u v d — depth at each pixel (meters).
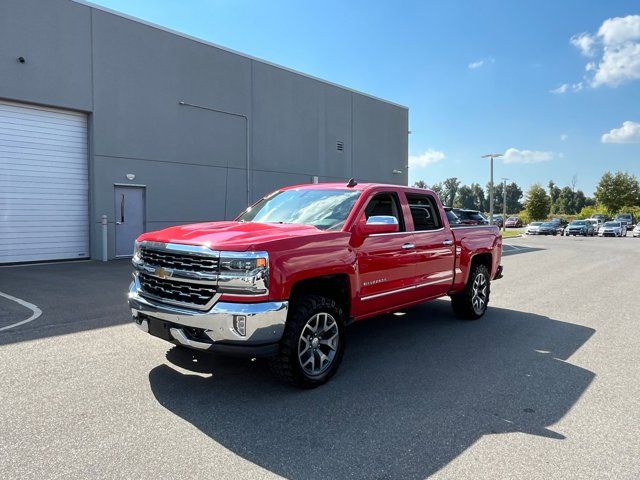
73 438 3.33
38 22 12.91
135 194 15.38
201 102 17.08
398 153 27.67
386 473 2.98
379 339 6.12
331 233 4.59
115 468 2.96
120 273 11.48
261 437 3.42
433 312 7.82
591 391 4.39
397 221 5.25
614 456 3.23
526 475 2.98
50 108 13.57
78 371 4.64
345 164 23.91
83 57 13.84
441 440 3.42
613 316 7.66
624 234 44.44
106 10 14.32
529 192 69.31
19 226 13.20
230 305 3.88
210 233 4.39
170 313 4.11
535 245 26.56
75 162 14.19
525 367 5.06
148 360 5.00
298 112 21.11
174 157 16.31
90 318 6.79
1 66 12.32
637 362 5.27
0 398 3.98
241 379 4.55
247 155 18.86
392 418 3.77
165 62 15.91
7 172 12.91
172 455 3.14
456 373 4.85
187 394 4.16
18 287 9.41
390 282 5.32
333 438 3.42
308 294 4.42
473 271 7.07
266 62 19.50
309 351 4.36
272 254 3.97
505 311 8.02
